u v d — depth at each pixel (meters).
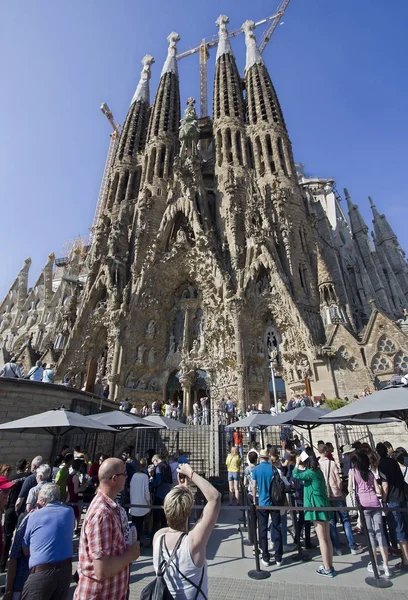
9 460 16.02
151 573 8.57
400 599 6.77
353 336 36.00
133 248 54.19
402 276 66.00
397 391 10.81
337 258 57.69
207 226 49.84
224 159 58.09
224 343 41.19
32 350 48.03
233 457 16.25
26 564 6.46
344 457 13.84
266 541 9.20
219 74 70.19
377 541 8.96
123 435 25.20
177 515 4.13
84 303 48.09
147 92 81.06
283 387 39.69
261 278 44.16
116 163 67.06
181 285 49.62
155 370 44.78
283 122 60.31
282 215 48.72
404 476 9.48
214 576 8.24
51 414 12.18
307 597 6.95
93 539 3.95
